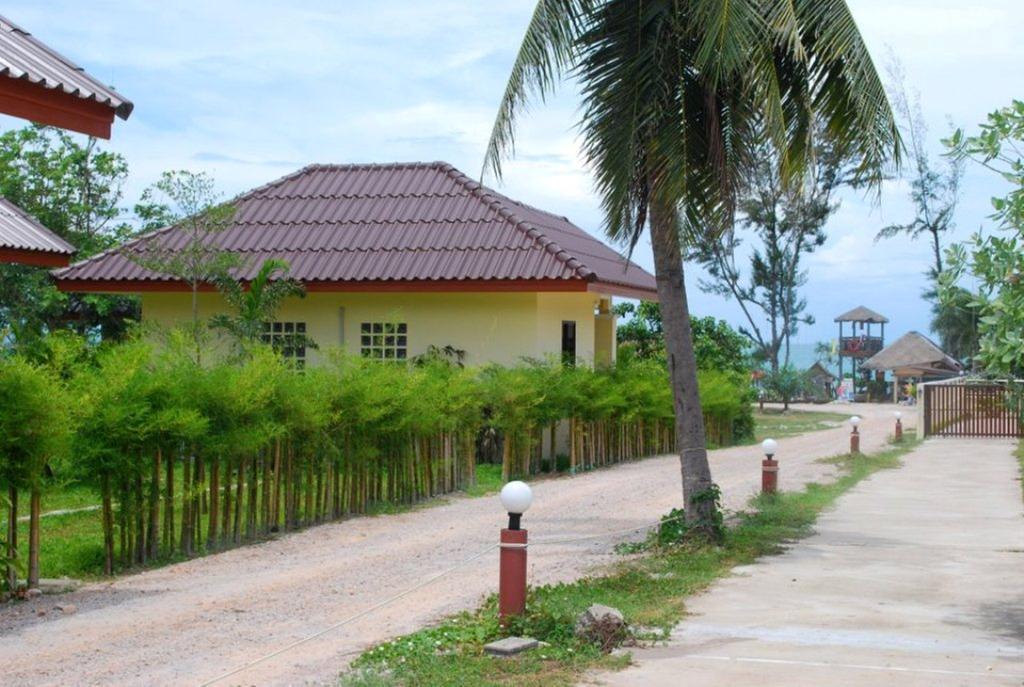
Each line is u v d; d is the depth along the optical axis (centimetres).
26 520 1314
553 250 2033
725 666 677
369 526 1320
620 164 1084
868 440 3119
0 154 2939
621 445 2284
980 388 2981
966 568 1041
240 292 2028
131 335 1532
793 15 976
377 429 1428
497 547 1148
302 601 872
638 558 1079
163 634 756
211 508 1142
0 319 2498
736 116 1112
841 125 1116
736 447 2814
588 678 646
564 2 1092
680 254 1163
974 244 691
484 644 714
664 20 1074
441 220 2198
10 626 784
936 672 671
